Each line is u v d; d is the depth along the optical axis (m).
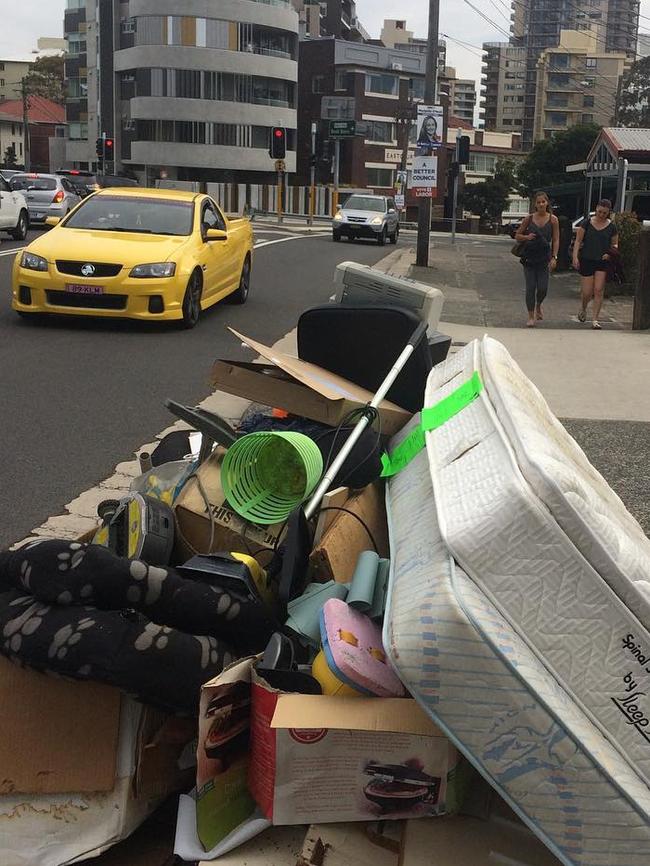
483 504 2.14
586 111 142.75
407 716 2.21
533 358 9.32
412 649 2.01
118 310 9.95
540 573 2.03
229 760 2.33
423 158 21.27
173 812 2.57
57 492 4.95
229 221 12.73
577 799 1.99
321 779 2.22
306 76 81.25
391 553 2.60
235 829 2.29
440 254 27.56
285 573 2.71
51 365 8.26
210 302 11.27
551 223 11.49
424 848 2.21
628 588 2.02
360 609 2.53
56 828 2.34
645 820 1.96
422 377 4.27
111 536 3.08
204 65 69.75
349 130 48.03
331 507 3.08
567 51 141.00
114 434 6.14
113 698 2.36
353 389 4.11
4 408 6.72
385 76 80.19
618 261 11.53
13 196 22.73
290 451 3.34
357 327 4.39
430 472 2.66
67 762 2.33
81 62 85.81
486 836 2.26
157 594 2.40
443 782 2.23
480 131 114.00
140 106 71.44
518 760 2.00
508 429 2.46
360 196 32.16
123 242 10.34
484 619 1.98
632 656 2.01
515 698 1.96
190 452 4.36
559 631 2.03
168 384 7.68
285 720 2.16
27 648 2.27
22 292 10.09
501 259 25.92
